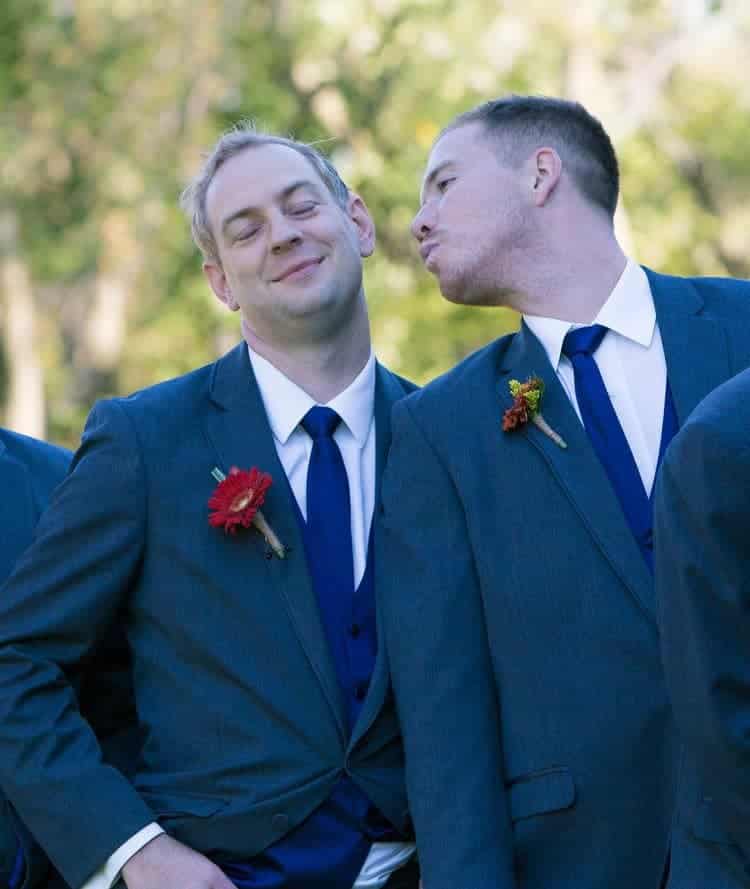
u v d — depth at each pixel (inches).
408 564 197.6
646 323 195.5
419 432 201.8
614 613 186.7
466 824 186.2
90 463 207.3
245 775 197.0
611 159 207.0
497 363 203.9
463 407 200.7
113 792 197.9
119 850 194.7
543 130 203.5
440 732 190.4
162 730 202.4
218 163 216.1
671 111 733.3
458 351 654.5
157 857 193.8
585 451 191.6
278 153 213.3
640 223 693.9
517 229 201.0
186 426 209.8
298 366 211.9
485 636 194.5
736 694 152.4
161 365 709.3
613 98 686.5
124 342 725.3
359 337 215.0
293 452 210.1
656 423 191.8
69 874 196.7
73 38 702.5
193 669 202.2
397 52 634.8
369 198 639.8
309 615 199.8
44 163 714.2
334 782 196.5
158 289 716.0
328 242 210.4
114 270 721.6
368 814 197.2
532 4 637.3
